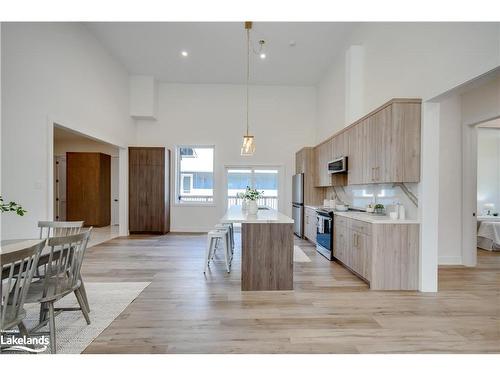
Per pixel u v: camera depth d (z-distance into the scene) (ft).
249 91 24.91
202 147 25.21
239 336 7.23
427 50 10.03
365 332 7.45
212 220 24.88
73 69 14.57
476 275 12.53
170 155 24.40
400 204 11.82
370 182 12.13
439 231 14.39
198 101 24.71
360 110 15.89
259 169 25.14
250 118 24.93
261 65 20.99
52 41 12.78
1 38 10.00
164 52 19.06
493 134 22.16
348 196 17.33
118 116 20.67
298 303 9.32
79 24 15.14
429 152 10.27
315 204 21.17
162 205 22.95
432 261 10.39
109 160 28.37
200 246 18.30
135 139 24.29
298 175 21.88
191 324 7.85
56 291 6.52
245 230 10.47
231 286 10.91
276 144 24.98
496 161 22.17
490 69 7.39
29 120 11.35
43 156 12.15
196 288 10.68
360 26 15.70
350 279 11.84
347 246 13.05
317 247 17.17
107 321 8.02
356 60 15.81
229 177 25.13
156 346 6.76
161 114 24.56
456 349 6.71
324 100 22.49
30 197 11.38
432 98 9.82
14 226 10.61
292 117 25.00
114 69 19.86
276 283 10.53
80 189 26.37
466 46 8.21
